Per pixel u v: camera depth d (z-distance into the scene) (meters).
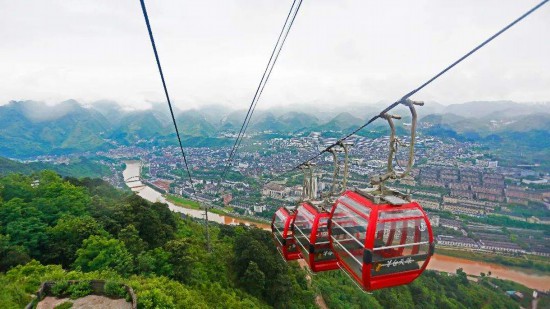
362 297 62.72
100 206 49.38
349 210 12.09
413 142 10.55
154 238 44.44
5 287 20.84
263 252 48.06
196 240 53.66
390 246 10.60
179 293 28.69
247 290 44.41
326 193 17.11
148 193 190.25
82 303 20.05
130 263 32.16
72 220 38.81
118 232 40.75
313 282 59.69
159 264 35.31
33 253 34.03
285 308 46.34
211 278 41.50
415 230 10.80
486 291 82.00
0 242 31.80
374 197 11.05
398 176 11.15
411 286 77.62
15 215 37.72
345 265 12.52
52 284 21.03
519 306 77.19
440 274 88.62
